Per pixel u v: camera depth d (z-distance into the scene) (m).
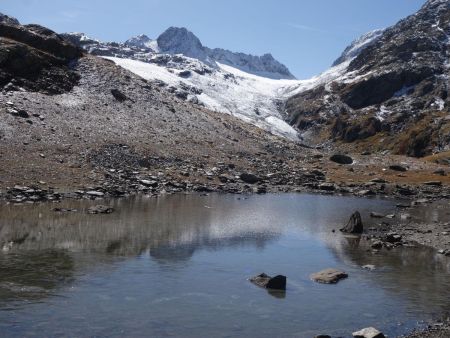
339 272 29.34
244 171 91.00
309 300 24.77
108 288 25.38
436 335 20.33
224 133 115.25
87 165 69.88
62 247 33.69
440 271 30.94
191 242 37.69
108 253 32.75
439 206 67.62
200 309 22.88
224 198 66.88
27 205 49.28
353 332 20.61
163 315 21.91
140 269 29.27
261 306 23.62
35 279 26.28
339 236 42.88
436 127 198.75
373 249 37.44
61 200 53.53
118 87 111.75
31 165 63.41
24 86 93.44
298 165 105.69
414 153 191.12
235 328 20.73
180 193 68.00
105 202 55.22
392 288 27.16
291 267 31.38
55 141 74.50
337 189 85.62
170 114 111.50
